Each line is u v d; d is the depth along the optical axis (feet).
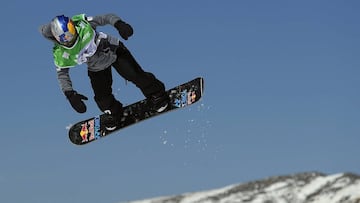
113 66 31.65
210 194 253.85
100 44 30.22
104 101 32.55
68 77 30.32
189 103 33.45
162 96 33.04
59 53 29.68
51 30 28.99
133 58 31.83
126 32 28.91
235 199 238.68
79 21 29.68
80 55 29.76
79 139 36.09
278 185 247.50
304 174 257.34
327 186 235.40
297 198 230.48
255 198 236.43
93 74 31.63
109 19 29.53
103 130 35.40
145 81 32.07
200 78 33.09
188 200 251.19
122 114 34.12
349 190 223.10
